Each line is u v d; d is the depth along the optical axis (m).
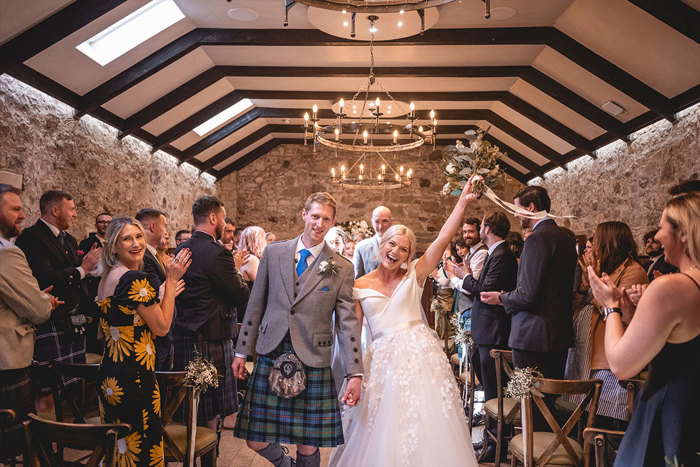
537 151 8.91
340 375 2.99
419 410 2.48
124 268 2.48
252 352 2.66
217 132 8.94
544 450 2.60
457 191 2.82
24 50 4.46
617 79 5.70
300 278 2.60
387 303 2.73
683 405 1.50
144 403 2.28
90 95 5.77
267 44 5.86
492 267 3.80
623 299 1.84
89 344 5.00
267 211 11.12
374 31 5.03
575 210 8.59
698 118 5.39
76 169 5.86
